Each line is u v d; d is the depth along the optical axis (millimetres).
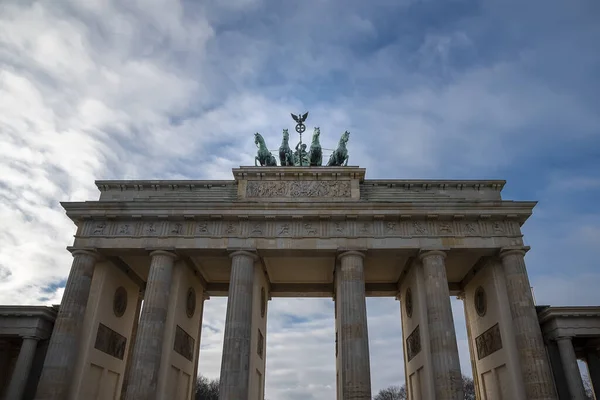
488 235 57281
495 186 63406
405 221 58344
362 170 61719
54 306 59156
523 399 51250
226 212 57938
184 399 62781
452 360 50625
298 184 61750
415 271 59969
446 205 57781
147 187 63781
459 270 67000
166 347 55375
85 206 58688
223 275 70500
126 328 66500
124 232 58375
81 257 56969
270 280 72125
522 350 51812
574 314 53906
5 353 60250
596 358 62344
